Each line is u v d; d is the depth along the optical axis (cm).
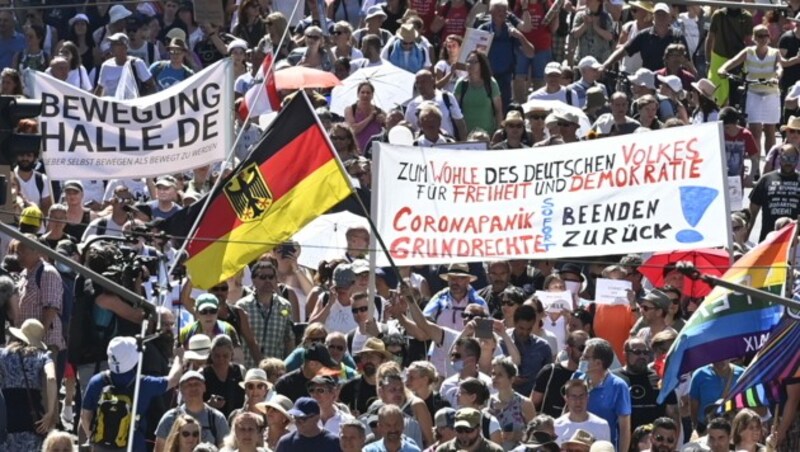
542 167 3328
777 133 5147
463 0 5300
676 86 4912
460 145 4038
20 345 3306
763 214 4369
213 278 3325
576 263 3447
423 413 3052
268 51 4972
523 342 3397
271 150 3284
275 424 3066
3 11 5331
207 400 3209
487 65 4769
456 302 3584
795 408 3120
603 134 4544
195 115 3781
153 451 3169
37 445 3291
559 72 4831
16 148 3009
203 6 5259
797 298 3144
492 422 3014
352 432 2878
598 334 3550
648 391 3241
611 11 5416
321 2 5297
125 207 3956
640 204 3300
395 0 5350
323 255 3828
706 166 3284
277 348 3519
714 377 3275
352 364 3356
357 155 4247
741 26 5088
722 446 3022
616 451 3191
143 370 3203
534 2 5169
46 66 5341
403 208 3347
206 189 4203
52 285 3594
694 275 2903
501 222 3331
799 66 5119
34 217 3581
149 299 3566
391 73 4731
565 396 3173
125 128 3772
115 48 5050
